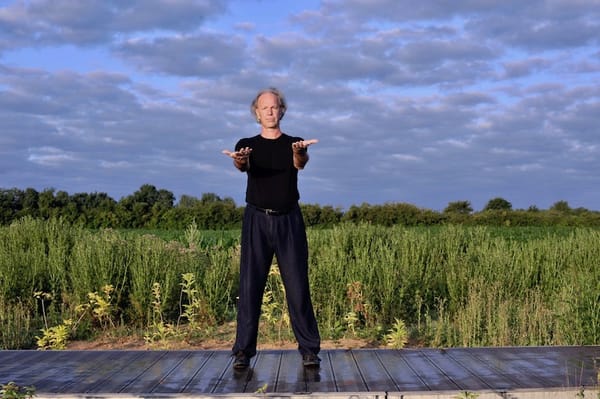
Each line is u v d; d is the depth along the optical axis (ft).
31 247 40.24
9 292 31.89
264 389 13.64
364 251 34.45
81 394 13.62
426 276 33.06
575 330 24.22
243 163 14.73
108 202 92.27
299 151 14.64
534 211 107.24
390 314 29.76
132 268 32.09
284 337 27.17
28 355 17.61
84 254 33.63
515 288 33.99
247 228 15.60
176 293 32.12
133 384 14.42
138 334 29.30
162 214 90.94
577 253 40.37
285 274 15.62
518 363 16.33
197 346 26.76
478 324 26.20
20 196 88.74
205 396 13.50
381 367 15.88
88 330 29.53
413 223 94.38
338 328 27.78
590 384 14.23
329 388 13.87
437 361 16.53
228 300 33.58
